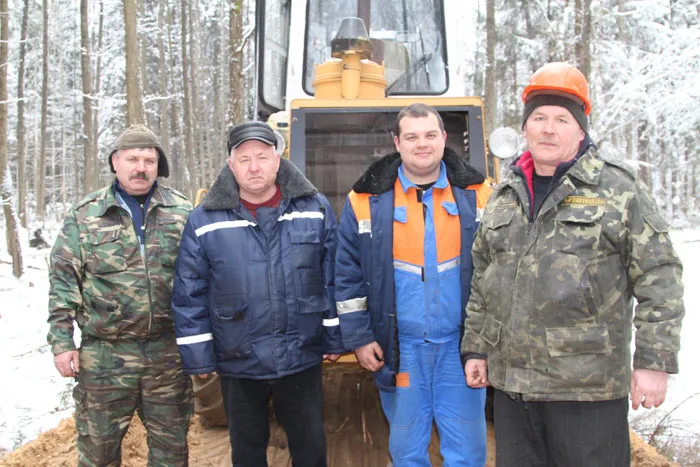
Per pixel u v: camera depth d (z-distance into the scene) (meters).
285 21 5.28
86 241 2.88
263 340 2.77
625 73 15.32
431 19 4.97
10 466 3.52
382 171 2.81
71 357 2.83
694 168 25.36
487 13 16.88
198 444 3.91
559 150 2.22
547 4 18.55
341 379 4.97
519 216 2.30
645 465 3.48
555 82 2.21
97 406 2.89
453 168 2.83
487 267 2.46
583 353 2.14
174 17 27.98
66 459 3.64
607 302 2.15
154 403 2.97
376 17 4.99
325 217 2.95
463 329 2.76
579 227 2.15
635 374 2.09
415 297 2.76
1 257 14.87
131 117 8.26
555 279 2.16
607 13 14.65
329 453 3.80
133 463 3.62
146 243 2.93
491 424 3.99
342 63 4.14
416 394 2.79
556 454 2.23
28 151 31.72
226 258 2.77
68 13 28.55
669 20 17.41
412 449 2.80
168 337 3.00
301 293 2.82
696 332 6.72
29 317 9.19
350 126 3.98
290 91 5.04
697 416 4.33
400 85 4.94
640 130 21.61
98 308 2.87
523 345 2.21
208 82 31.05
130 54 8.25
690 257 12.77
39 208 24.38
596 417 2.16
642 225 2.11
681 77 13.23
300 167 3.74
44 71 22.77
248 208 2.88
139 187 2.91
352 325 2.77
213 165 29.39
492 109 16.77
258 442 2.92
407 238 2.76
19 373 6.07
